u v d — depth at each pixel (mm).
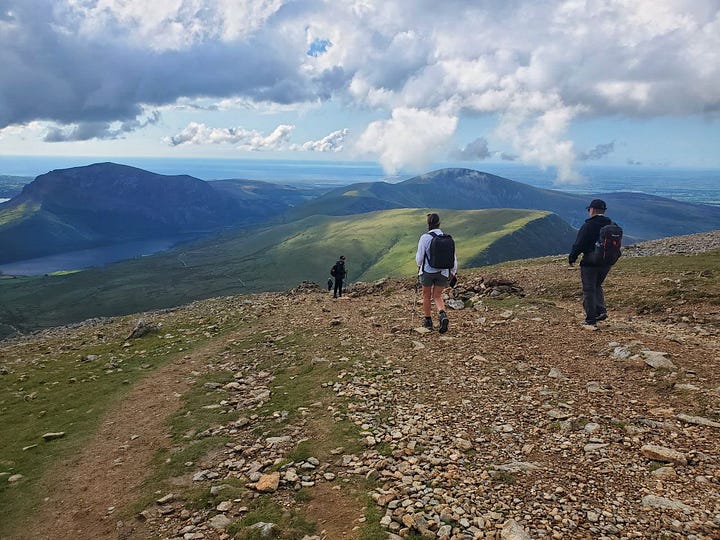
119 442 5613
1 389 8570
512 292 10148
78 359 10148
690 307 7770
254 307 13328
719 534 2971
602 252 6949
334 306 11578
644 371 5551
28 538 4195
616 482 3730
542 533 3166
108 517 4293
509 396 5387
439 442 4621
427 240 7492
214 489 4348
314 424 5234
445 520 3410
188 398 6598
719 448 4039
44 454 5574
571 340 6793
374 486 4035
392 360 6730
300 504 3934
